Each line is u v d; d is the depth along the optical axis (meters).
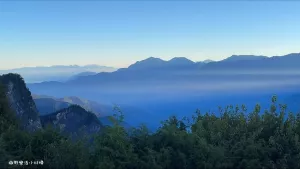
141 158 5.57
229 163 5.60
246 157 5.75
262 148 5.84
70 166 5.49
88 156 5.54
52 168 5.49
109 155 5.51
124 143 5.68
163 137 6.00
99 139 5.66
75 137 5.74
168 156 5.61
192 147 5.84
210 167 5.55
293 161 5.79
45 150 5.68
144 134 5.98
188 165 5.68
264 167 5.59
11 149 5.79
